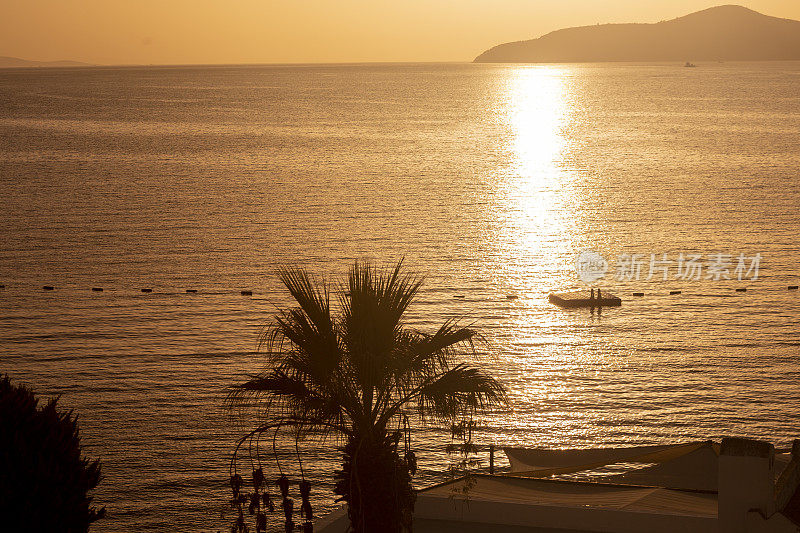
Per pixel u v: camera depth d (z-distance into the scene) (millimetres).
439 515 15789
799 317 96812
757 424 67125
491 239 138000
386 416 13047
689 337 89938
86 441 62094
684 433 65375
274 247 129875
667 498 18547
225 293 105375
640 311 99812
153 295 104062
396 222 150500
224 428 63844
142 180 192875
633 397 72750
